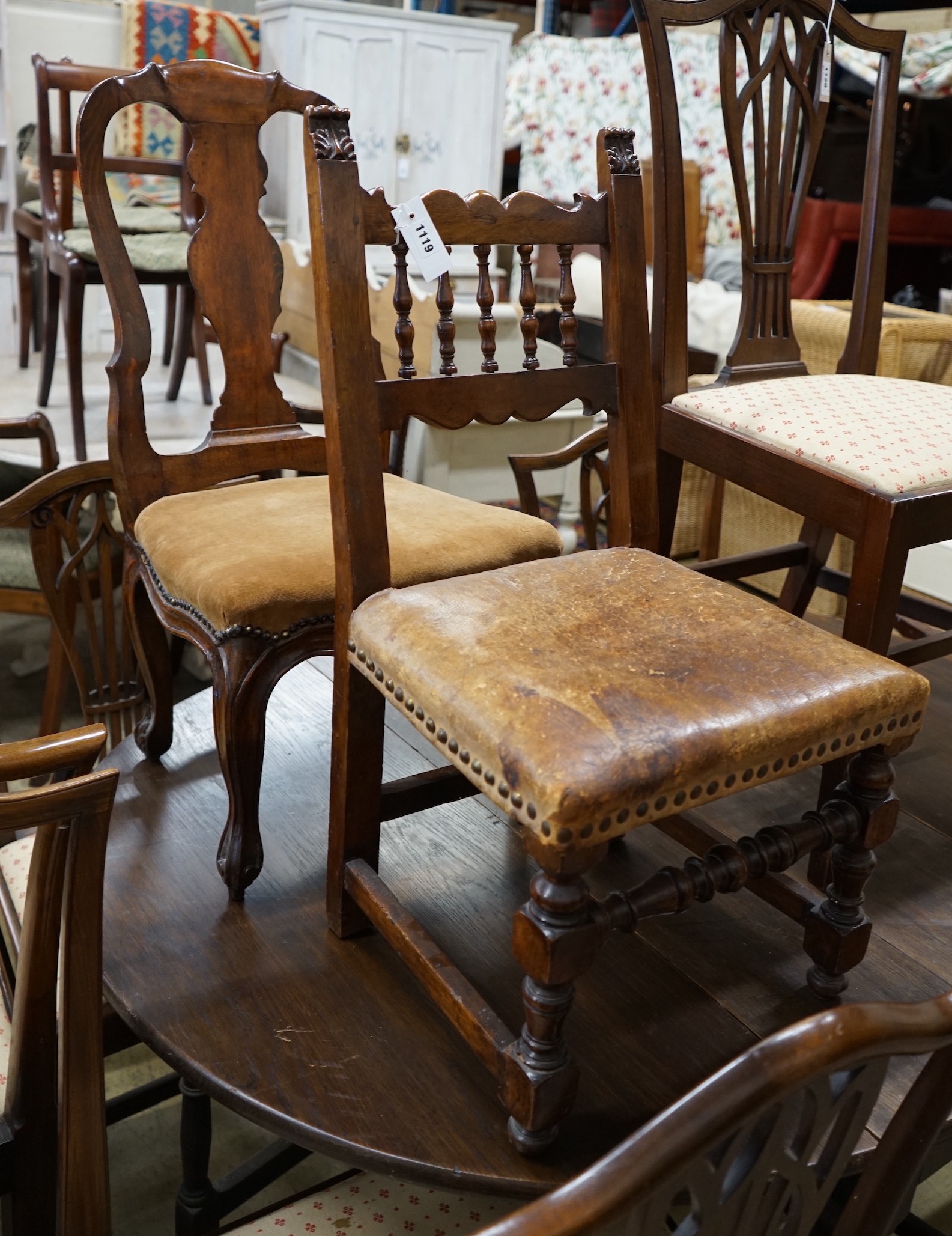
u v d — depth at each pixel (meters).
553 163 5.11
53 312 3.11
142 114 4.01
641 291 1.27
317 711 1.84
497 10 5.54
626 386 1.29
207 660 1.32
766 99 4.53
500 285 4.95
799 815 1.60
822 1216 1.18
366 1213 1.08
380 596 1.10
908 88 4.02
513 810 0.86
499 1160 0.99
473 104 4.47
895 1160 0.71
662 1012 1.19
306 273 3.53
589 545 2.24
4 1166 1.02
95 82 2.93
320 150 1.04
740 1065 0.54
